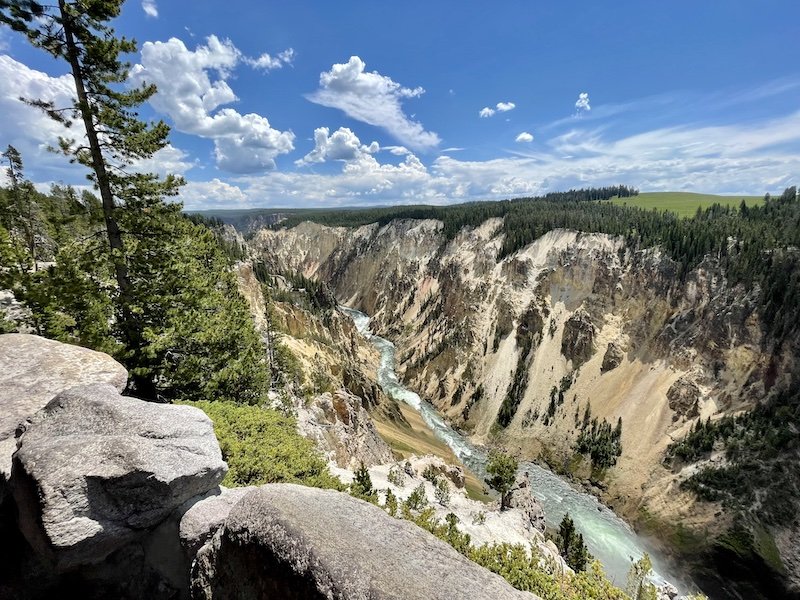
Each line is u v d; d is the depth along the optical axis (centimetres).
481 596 603
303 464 1622
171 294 2483
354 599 541
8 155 5231
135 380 2245
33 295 1942
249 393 2925
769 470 6262
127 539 906
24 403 1159
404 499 2800
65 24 1930
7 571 919
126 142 2130
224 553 728
